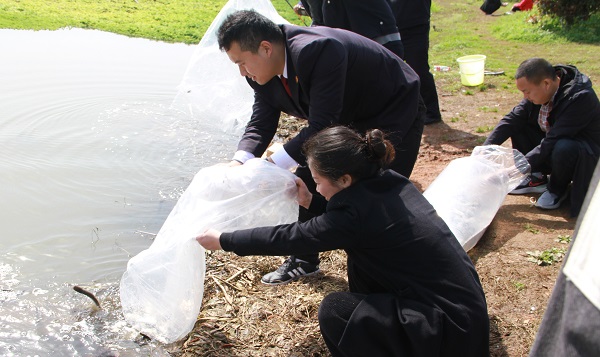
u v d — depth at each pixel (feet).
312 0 18.74
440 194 13.26
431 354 8.05
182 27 34.83
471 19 44.37
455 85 26.25
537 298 11.66
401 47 17.75
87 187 16.49
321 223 8.70
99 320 11.46
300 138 10.64
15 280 12.55
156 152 18.85
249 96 19.85
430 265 8.46
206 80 20.03
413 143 11.99
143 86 24.35
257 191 10.20
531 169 15.10
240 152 11.63
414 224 8.55
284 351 10.57
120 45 30.30
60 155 18.28
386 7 17.51
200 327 11.14
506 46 34.60
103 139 19.49
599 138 14.47
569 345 5.05
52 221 14.82
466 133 20.80
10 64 26.11
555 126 14.37
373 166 8.84
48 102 22.18
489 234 13.98
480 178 13.67
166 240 10.39
